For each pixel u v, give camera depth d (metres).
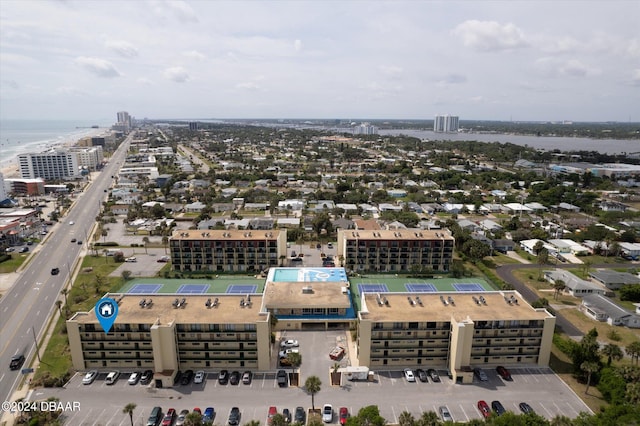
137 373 129.00
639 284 188.50
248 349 132.25
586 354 127.81
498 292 150.75
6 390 123.19
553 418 102.94
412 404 117.38
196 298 145.88
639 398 107.25
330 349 145.12
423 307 139.88
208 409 112.69
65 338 150.12
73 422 110.06
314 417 111.75
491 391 123.06
